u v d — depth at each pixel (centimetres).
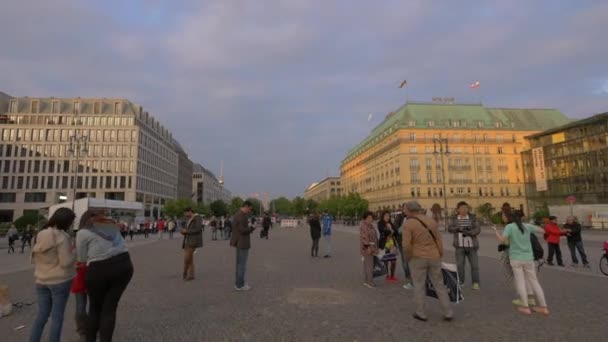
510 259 749
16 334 607
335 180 19812
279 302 811
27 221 4075
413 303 799
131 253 2016
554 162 7231
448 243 2391
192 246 1116
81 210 3891
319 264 1455
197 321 669
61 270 512
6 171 8669
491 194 9512
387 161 10394
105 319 497
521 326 630
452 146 9569
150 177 10031
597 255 1720
